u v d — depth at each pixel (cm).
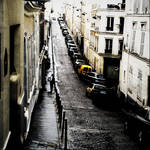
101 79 3303
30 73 1642
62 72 3984
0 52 702
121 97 3062
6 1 758
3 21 711
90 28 4766
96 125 1811
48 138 1285
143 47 2417
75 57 4566
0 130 748
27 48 1452
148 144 1381
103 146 1425
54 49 5997
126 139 1560
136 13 2636
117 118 2048
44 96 2464
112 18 3778
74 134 1578
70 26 9388
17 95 1027
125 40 3042
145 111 1695
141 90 2400
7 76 830
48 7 5250
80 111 2172
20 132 1055
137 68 2547
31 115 1594
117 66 3953
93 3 4516
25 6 1310
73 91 2927
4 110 794
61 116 1516
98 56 3994
